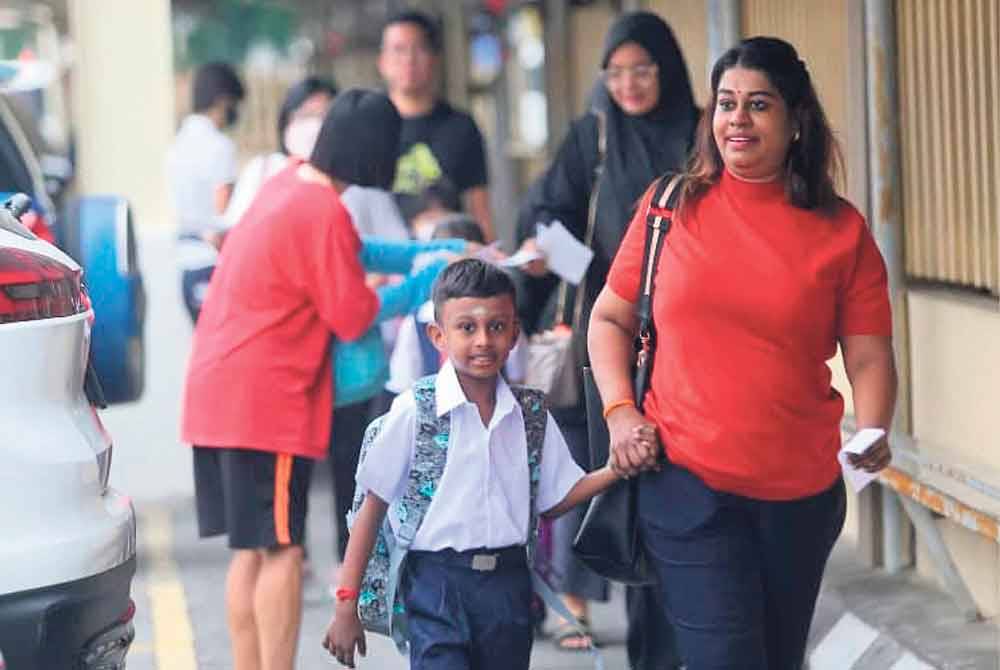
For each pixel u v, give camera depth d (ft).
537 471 32.58
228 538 40.78
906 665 42.93
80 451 32.27
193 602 54.90
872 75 47.50
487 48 130.11
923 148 46.44
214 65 67.51
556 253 42.11
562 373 44.24
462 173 59.93
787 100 31.22
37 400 31.86
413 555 32.45
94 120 70.03
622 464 32.24
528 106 124.26
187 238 65.31
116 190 70.23
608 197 43.55
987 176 42.93
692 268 31.42
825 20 52.80
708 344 31.45
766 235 31.35
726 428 31.37
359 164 40.98
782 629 32.96
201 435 40.65
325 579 56.90
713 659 31.89
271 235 40.57
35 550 31.30
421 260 44.96
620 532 33.12
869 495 50.08
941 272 45.98
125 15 70.23
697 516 31.83
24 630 31.19
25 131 73.36
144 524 66.03
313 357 40.75
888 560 49.52
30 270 31.99
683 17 71.10
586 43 92.94
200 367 40.96
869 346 31.89
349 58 148.97
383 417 32.12
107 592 32.35
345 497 52.95
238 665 41.55
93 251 56.13
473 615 32.14
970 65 43.34
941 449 44.96
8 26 114.52
